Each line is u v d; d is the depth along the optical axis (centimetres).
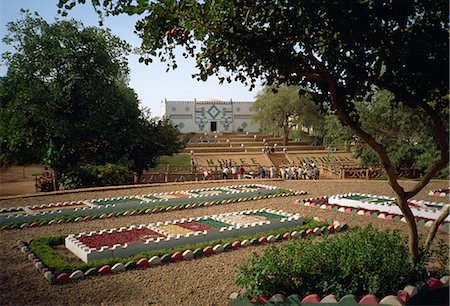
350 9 477
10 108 2258
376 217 1238
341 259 536
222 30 532
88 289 704
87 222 1261
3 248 973
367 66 578
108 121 2523
